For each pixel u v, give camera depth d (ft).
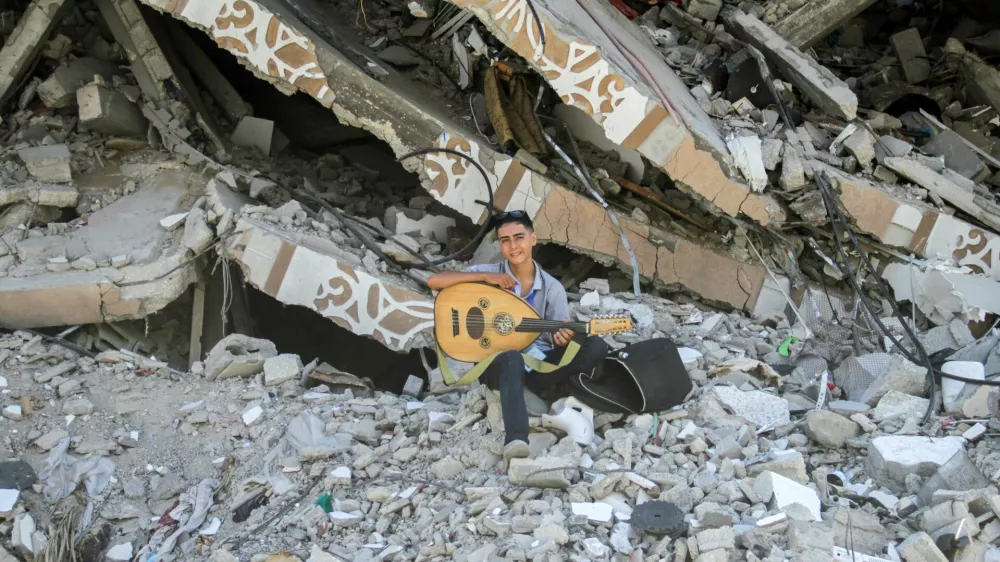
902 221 20.99
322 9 27.76
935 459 13.91
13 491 15.61
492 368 15.02
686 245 21.91
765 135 21.79
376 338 19.71
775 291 21.84
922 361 17.46
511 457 14.34
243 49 20.75
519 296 15.67
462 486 14.66
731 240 22.33
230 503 15.44
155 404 17.83
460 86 25.11
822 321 20.95
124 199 21.67
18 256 19.76
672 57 25.49
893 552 12.23
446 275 15.64
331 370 18.86
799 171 20.66
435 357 22.13
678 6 27.12
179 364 20.75
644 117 19.99
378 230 21.86
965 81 28.66
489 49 23.65
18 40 22.63
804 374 18.37
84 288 18.97
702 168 20.48
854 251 21.86
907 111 27.58
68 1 24.03
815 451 15.14
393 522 14.28
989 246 21.12
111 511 15.65
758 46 24.53
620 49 21.44
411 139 21.36
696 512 13.05
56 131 23.08
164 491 16.05
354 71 20.90
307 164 26.66
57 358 18.60
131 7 23.22
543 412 15.72
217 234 20.06
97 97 22.63
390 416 17.06
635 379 15.26
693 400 16.28
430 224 22.81
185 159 22.98
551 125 23.34
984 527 12.10
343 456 15.89
